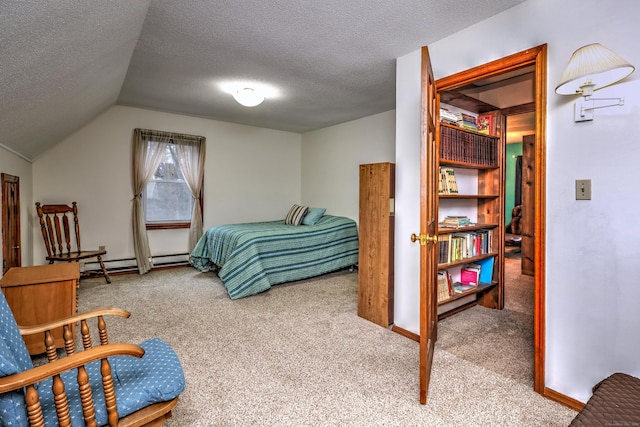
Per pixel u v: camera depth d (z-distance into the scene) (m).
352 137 5.01
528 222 4.61
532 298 3.60
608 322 1.59
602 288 1.60
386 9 1.98
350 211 5.06
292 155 5.97
